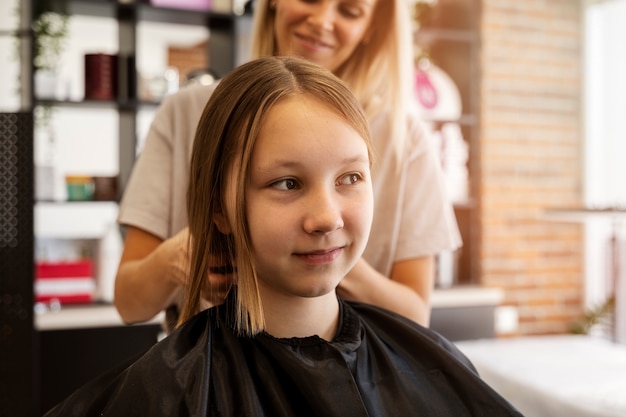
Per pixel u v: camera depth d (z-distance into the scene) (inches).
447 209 46.2
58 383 112.5
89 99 120.8
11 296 96.8
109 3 120.4
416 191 45.1
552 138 162.9
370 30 44.5
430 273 45.9
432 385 32.3
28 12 107.4
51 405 112.0
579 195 166.4
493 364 97.9
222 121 28.1
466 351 106.3
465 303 139.6
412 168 45.3
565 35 164.7
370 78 44.8
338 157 26.6
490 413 31.4
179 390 28.1
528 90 159.9
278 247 26.8
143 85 126.5
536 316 160.9
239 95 27.8
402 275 45.1
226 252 30.5
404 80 43.8
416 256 44.6
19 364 97.2
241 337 30.6
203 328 31.1
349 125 27.2
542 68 161.9
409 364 32.9
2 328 96.7
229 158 27.9
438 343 33.7
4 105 133.6
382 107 44.2
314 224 26.2
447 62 159.5
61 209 134.6
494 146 156.0
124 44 126.6
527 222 159.6
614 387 85.6
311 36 41.8
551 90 162.9
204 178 29.1
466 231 157.1
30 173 96.8
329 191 26.7
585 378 89.8
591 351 105.7
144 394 28.0
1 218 96.3
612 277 135.3
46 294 119.5
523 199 159.2
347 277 38.3
